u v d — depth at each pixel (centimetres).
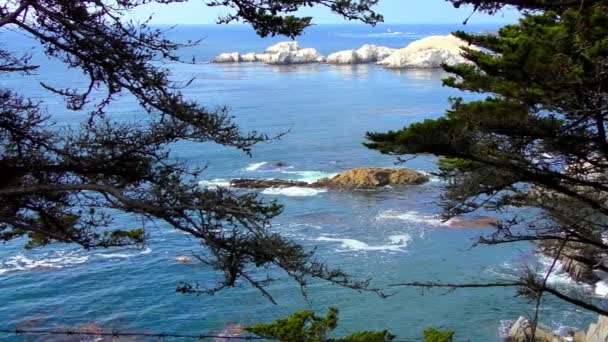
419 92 9669
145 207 601
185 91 9475
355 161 5059
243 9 656
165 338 2145
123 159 698
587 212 1090
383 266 2794
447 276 2698
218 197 627
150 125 796
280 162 4984
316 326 1367
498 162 1034
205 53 19850
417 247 3027
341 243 3075
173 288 2530
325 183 4216
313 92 9731
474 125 990
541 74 911
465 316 2350
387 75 12812
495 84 986
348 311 2345
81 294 2478
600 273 2633
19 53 1110
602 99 931
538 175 1055
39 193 676
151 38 668
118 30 655
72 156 702
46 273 2670
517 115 960
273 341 1811
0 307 2352
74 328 2211
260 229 613
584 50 949
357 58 16150
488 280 2658
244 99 8662
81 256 2864
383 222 3400
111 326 2236
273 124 6675
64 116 5250
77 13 640
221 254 618
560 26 1024
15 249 2925
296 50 16988
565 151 1038
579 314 2347
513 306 2423
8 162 685
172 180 664
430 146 995
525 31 1123
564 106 960
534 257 2855
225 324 2247
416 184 4200
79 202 812
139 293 2491
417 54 14850
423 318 2331
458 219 3400
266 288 2484
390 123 6781
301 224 3369
